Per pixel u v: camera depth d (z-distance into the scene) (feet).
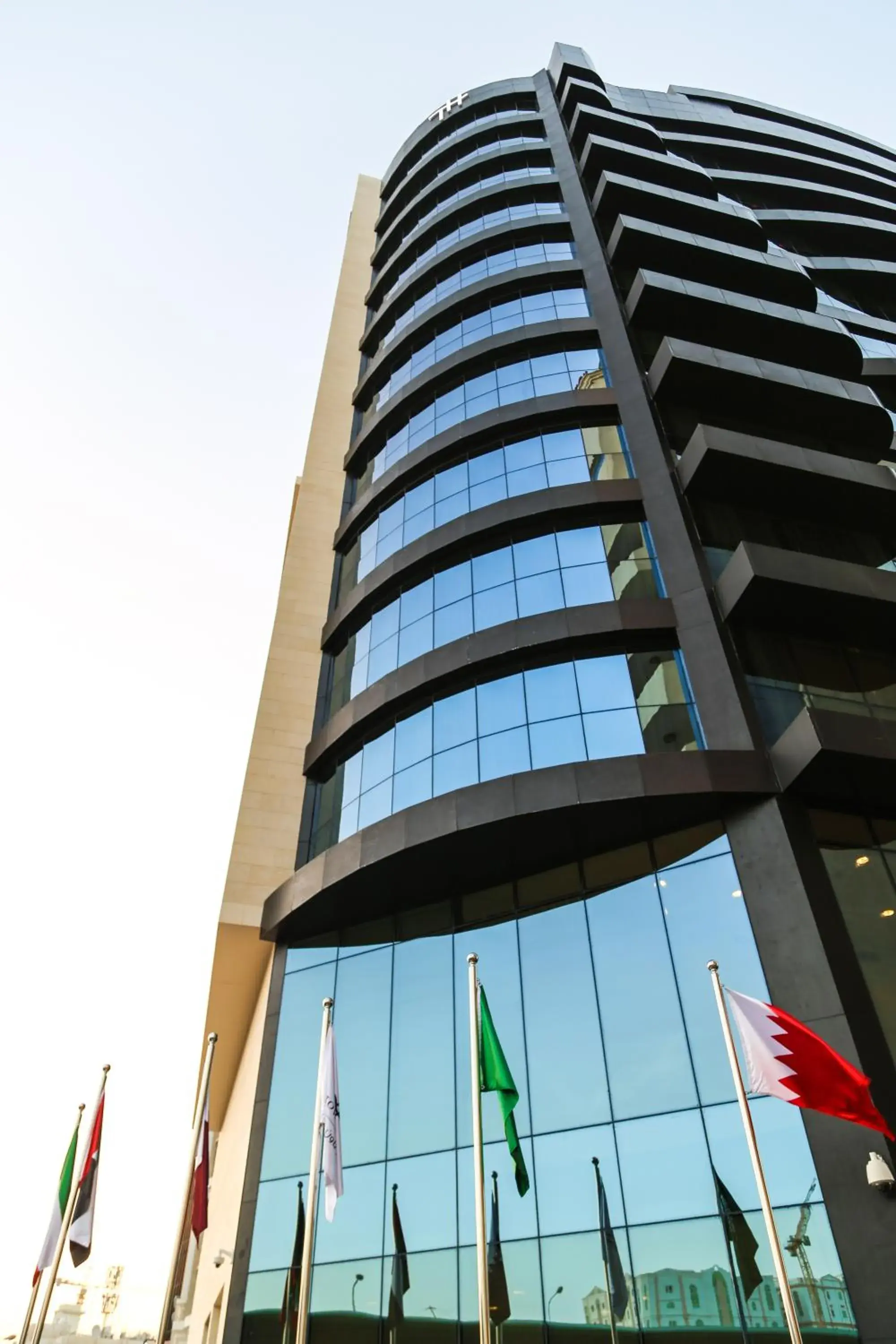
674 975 53.67
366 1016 63.31
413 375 112.06
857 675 68.18
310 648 94.38
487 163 137.18
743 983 50.93
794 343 98.53
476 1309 48.34
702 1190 46.24
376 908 68.64
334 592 100.94
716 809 58.49
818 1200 43.14
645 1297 44.80
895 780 56.75
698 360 84.94
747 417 89.86
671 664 67.77
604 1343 44.45
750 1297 42.47
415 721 75.36
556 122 140.26
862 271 137.28
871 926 52.16
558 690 69.05
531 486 84.38
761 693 64.64
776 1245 35.45
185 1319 149.79
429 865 64.34
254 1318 53.67
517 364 98.84
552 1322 46.21
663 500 77.15
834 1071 38.78
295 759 85.10
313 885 68.64
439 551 83.66
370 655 86.07
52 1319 171.83
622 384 88.69
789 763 57.11
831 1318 40.22
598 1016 54.70
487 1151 53.21
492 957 61.00
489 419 91.30
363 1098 59.31
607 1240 47.16
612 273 103.71
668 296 92.99
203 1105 47.42
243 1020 87.51
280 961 70.08
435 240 132.87
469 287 111.45
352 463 113.39
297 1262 54.80
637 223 103.60
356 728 79.97
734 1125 47.24
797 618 68.74
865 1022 46.75
